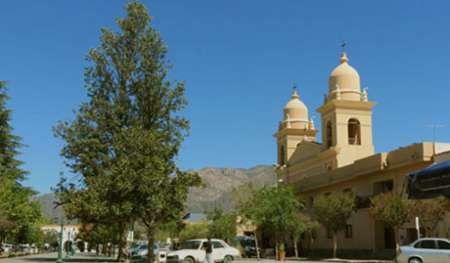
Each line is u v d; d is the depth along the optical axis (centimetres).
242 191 5972
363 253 4753
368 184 4781
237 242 6694
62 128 4212
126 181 2883
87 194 3778
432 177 1269
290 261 4666
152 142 3044
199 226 8019
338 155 5559
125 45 4234
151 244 3020
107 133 4169
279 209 5231
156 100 4150
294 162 6744
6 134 5531
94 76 4219
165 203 2939
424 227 3681
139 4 4231
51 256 6047
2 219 4897
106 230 6656
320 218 4819
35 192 5941
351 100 5666
